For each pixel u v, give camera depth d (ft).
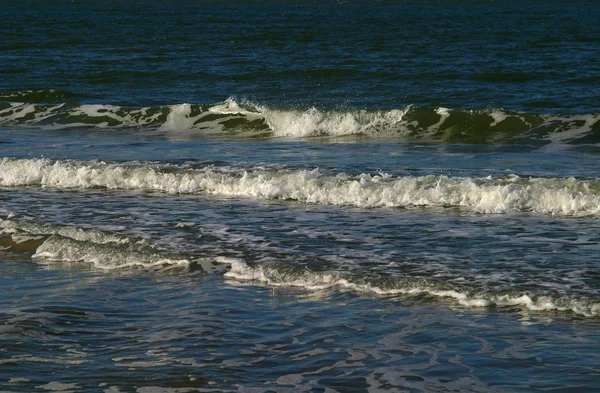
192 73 247.09
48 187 109.70
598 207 87.71
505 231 80.79
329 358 52.31
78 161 116.88
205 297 64.80
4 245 82.64
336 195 96.63
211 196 100.94
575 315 58.23
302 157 124.57
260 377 49.75
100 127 167.84
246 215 90.07
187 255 74.90
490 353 52.31
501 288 63.31
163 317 60.54
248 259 73.51
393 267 69.72
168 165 114.83
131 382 49.19
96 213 92.79
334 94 207.51
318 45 364.38
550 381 48.06
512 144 139.95
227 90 217.36
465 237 78.89
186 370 50.75
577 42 379.35
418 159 121.90
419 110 158.20
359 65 267.39
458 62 280.10
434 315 59.31
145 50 335.47
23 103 181.16
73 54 317.01
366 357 52.34
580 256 71.51
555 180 95.81
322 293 64.90
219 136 155.12
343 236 80.23
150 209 94.12
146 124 169.58
